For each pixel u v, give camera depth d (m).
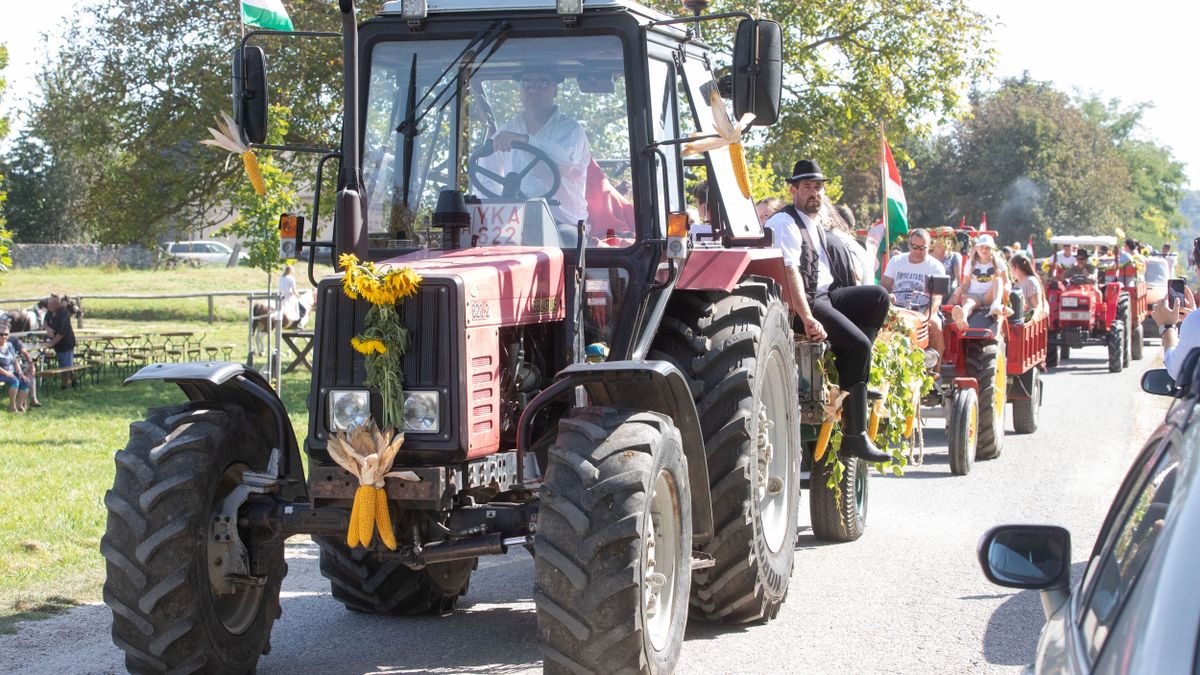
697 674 5.73
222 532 5.32
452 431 5.06
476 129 6.04
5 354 16.75
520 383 5.54
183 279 48.25
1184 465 2.19
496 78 6.02
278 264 17.69
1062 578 3.00
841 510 8.45
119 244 29.92
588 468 4.89
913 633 6.37
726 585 6.27
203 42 26.03
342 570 6.64
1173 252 31.41
